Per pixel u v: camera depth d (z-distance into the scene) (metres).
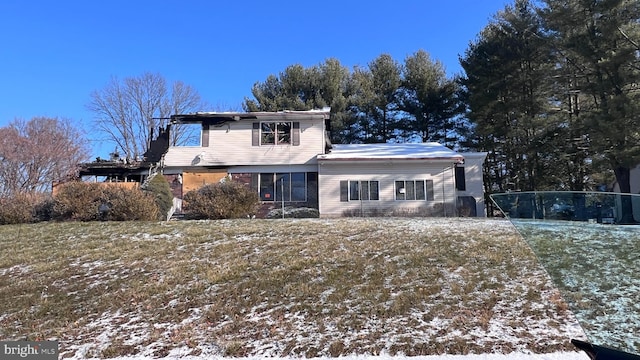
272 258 8.26
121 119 33.19
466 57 28.67
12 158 25.72
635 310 2.50
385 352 4.64
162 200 15.62
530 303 5.79
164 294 6.78
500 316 5.45
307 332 5.27
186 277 7.46
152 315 6.08
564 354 4.38
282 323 5.56
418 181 19.67
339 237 9.81
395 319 5.50
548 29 21.91
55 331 5.70
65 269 8.31
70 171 25.66
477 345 4.69
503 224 11.05
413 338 4.93
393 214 19.39
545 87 23.55
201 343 5.12
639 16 17.83
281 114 20.62
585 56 18.75
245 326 5.55
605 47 18.47
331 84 31.41
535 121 22.33
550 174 23.88
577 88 20.59
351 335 5.12
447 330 5.12
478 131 27.62
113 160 21.80
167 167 20.80
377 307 5.86
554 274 2.76
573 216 2.76
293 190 20.45
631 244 2.57
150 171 20.27
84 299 6.79
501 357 4.37
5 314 6.39
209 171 20.84
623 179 18.83
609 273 2.61
